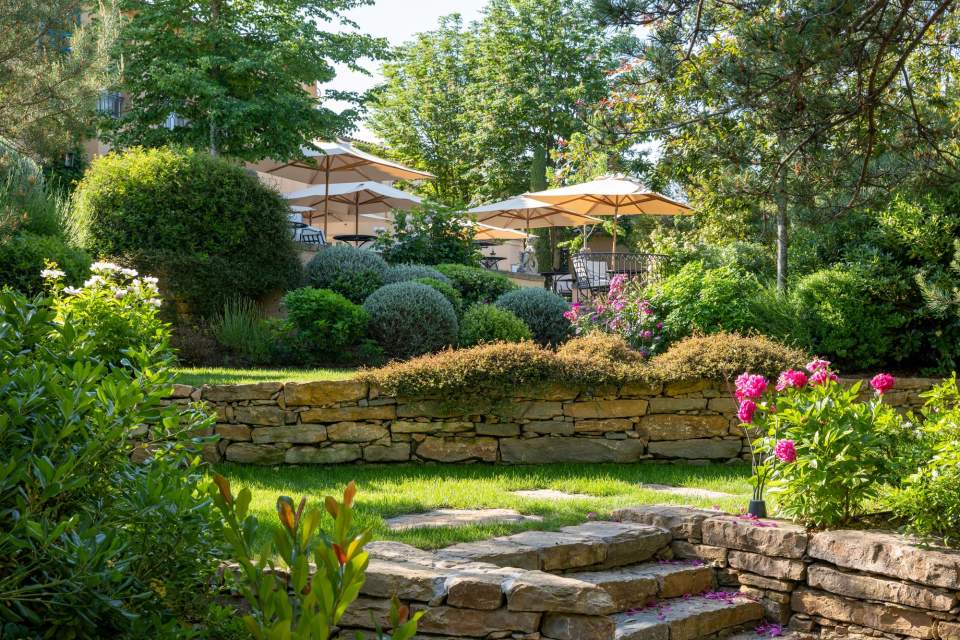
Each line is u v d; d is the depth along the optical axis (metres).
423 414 7.55
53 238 9.70
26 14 8.23
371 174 18.94
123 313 6.65
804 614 5.12
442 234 16.00
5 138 8.74
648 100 7.65
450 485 6.69
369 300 11.46
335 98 18.17
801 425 5.32
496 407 7.60
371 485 6.62
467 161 34.47
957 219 10.53
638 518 5.86
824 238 11.56
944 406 5.69
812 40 6.22
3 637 2.78
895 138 7.33
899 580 4.71
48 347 3.58
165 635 3.09
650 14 6.77
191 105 17.12
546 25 31.20
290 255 12.64
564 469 7.54
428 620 3.93
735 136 7.48
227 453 7.30
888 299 10.85
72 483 2.80
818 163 7.37
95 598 2.84
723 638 4.99
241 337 11.06
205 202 11.72
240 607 3.91
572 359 7.81
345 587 2.18
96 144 18.86
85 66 8.45
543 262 32.19
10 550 2.75
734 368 7.92
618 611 4.85
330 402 7.42
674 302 10.40
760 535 5.31
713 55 6.96
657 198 16.52
